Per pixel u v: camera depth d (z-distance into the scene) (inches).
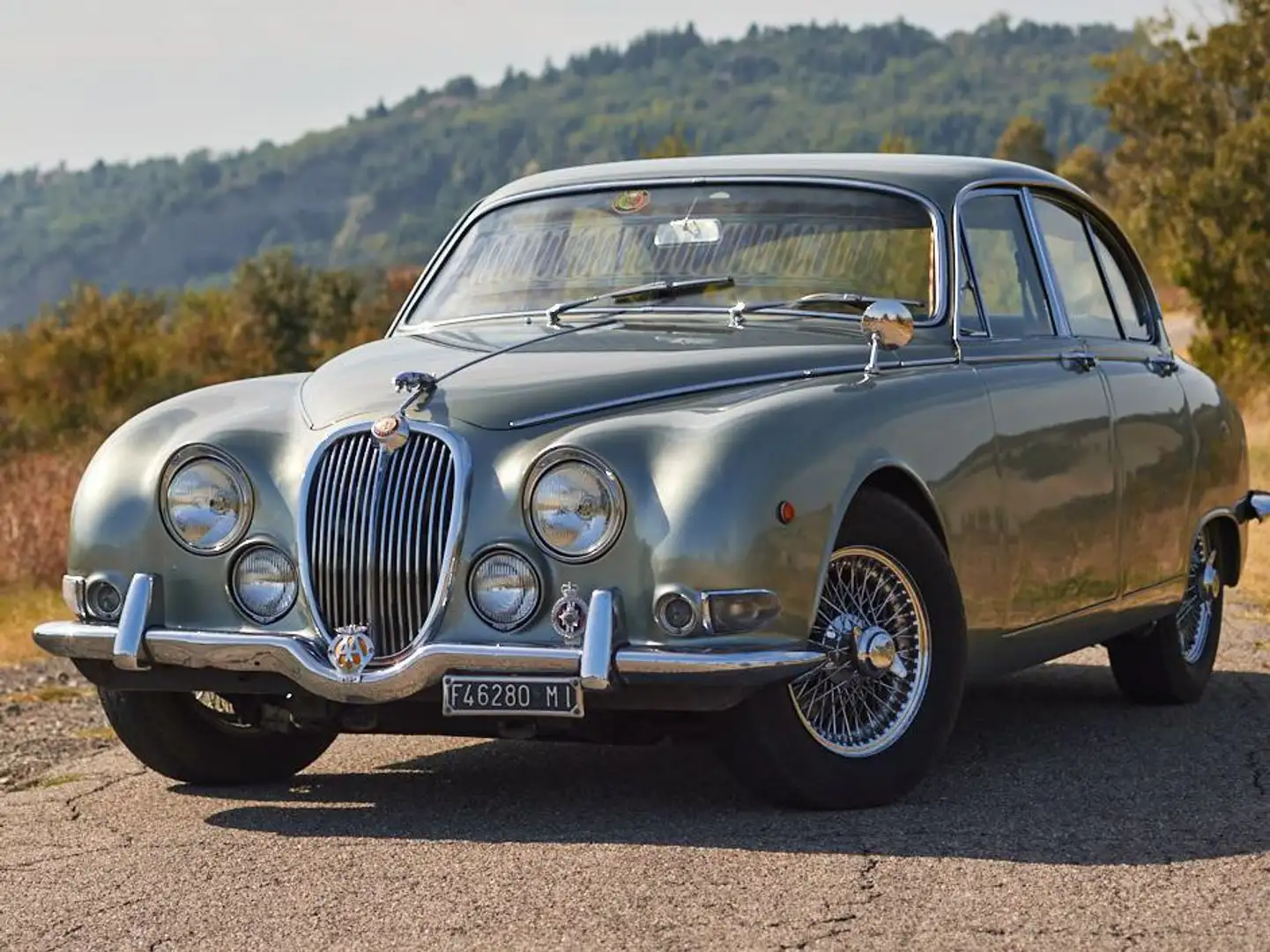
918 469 213.2
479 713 193.6
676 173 256.5
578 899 170.4
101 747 280.8
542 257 253.1
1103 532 255.9
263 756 237.8
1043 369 248.7
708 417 197.6
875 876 175.5
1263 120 1079.0
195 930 166.1
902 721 210.2
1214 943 152.7
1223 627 378.9
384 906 171.0
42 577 596.7
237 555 209.5
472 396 204.8
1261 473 654.5
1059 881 172.9
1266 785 219.8
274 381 234.7
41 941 164.7
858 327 230.5
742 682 188.2
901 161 255.9
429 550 198.4
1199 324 1126.4
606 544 191.9
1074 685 310.2
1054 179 274.7
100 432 1206.3
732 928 159.3
